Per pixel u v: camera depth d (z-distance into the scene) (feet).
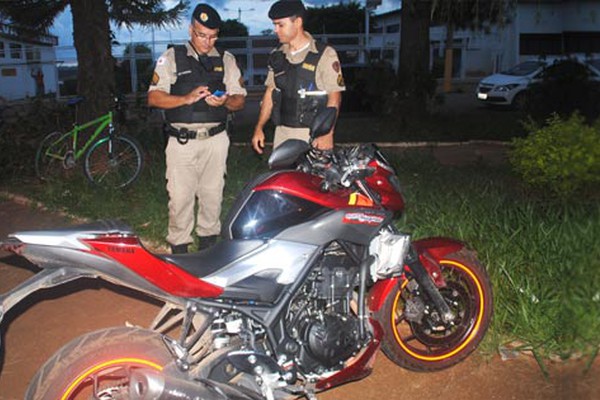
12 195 27.89
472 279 12.92
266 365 10.19
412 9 47.14
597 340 8.53
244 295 10.28
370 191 11.22
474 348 13.04
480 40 97.91
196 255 10.49
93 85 31.27
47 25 41.11
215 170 17.10
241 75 17.17
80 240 9.27
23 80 95.91
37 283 9.29
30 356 13.89
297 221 10.66
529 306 14.11
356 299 11.49
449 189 24.25
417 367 12.82
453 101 78.84
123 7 40.45
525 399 12.15
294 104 16.25
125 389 9.55
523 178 17.66
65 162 30.32
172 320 10.80
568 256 8.63
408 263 12.04
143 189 27.71
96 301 16.53
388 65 50.83
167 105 15.79
